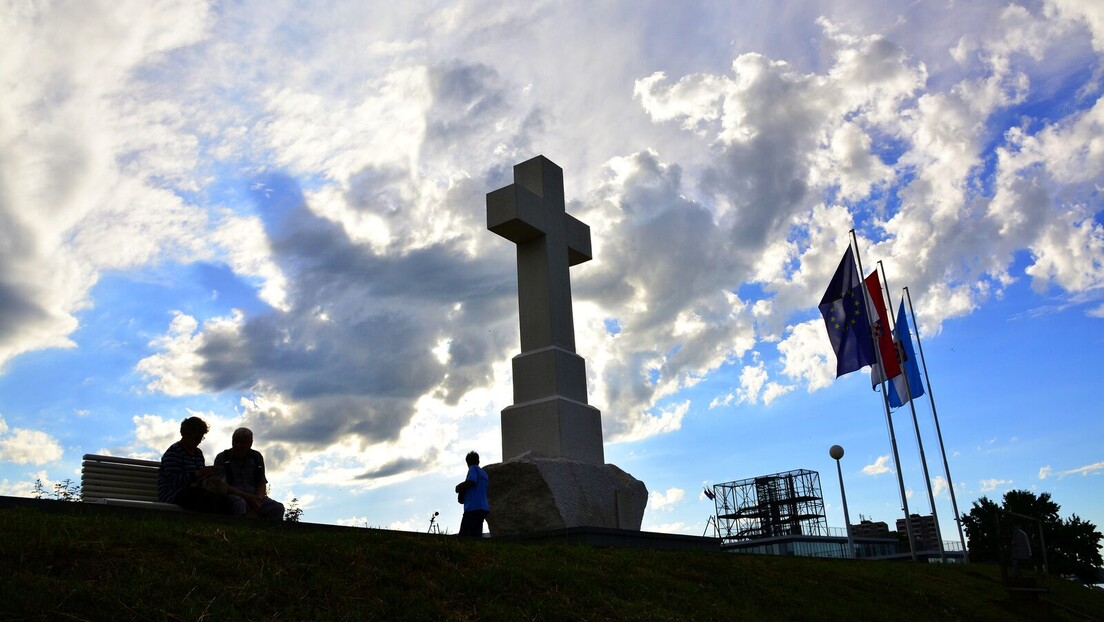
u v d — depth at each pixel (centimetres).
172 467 944
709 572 1141
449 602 738
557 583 859
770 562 1355
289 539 770
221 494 946
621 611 838
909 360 2702
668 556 1169
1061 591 1827
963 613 1382
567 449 1505
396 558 788
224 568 671
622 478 1579
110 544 661
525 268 1670
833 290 2594
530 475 1424
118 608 570
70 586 577
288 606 642
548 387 1557
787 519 4931
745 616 978
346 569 733
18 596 546
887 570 1593
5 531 644
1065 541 5147
